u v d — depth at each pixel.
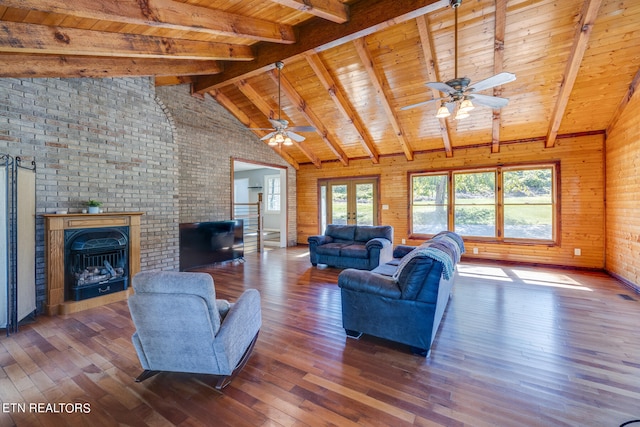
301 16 3.65
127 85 4.21
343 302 2.75
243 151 6.90
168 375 2.14
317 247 5.78
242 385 2.01
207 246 5.86
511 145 5.96
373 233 5.82
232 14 3.22
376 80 4.76
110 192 4.01
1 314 2.81
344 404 1.82
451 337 2.71
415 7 3.12
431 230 6.95
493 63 4.15
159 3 2.64
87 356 2.40
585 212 5.32
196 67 4.65
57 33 2.77
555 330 2.83
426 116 5.70
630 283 4.23
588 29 3.37
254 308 2.42
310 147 7.85
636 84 4.05
